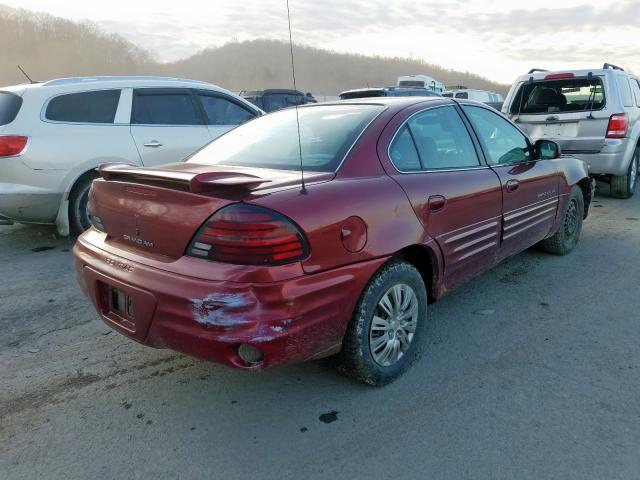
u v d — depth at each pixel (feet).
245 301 7.08
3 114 16.88
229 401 9.07
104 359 10.54
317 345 7.89
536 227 14.07
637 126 24.98
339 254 7.98
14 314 12.68
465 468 7.32
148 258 8.12
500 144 12.96
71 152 17.39
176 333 7.53
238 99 22.79
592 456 7.50
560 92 24.57
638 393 9.06
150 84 19.81
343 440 7.98
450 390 9.25
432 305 13.04
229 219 7.17
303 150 9.71
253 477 7.25
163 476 7.29
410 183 9.53
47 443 7.98
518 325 11.85
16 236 19.56
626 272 15.33
